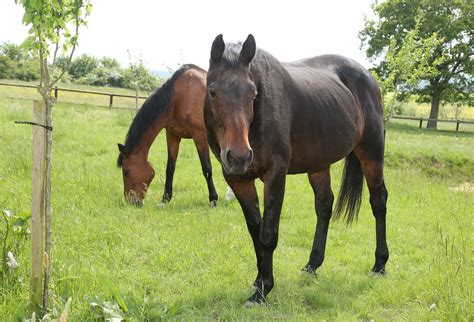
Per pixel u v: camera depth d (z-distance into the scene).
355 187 5.14
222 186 8.59
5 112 15.12
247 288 4.30
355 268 5.04
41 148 3.11
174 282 4.40
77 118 16.27
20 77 43.03
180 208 7.00
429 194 8.99
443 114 46.41
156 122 7.10
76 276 3.81
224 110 3.33
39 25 2.77
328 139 4.34
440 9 35.28
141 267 4.68
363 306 4.05
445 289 3.79
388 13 36.16
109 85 50.31
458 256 4.58
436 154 14.78
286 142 3.87
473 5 34.81
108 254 4.77
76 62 55.31
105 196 7.09
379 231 4.99
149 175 7.20
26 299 3.46
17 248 3.96
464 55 35.34
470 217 7.41
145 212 6.48
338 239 5.98
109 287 3.68
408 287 4.30
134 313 3.36
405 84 16.08
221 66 3.47
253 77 3.68
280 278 4.66
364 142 4.98
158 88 7.18
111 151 11.10
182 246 5.22
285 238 5.93
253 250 5.27
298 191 8.41
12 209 5.46
